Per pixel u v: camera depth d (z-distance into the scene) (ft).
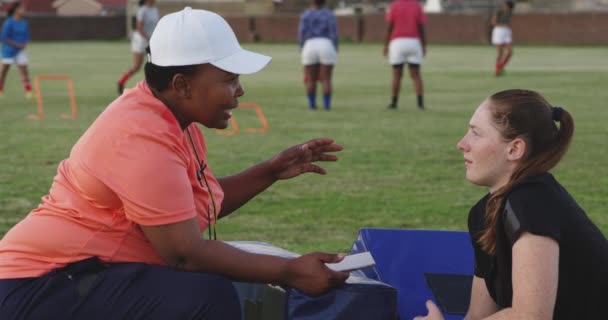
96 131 11.24
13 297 11.25
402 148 36.76
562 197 10.11
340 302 11.64
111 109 11.41
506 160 10.48
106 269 11.33
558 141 10.35
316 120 47.57
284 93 66.18
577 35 171.12
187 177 11.41
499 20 84.43
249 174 13.98
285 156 13.94
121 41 194.59
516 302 9.66
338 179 29.50
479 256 11.12
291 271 11.51
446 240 15.19
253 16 193.88
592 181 29.35
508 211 9.99
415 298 14.42
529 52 140.36
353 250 15.26
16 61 63.21
